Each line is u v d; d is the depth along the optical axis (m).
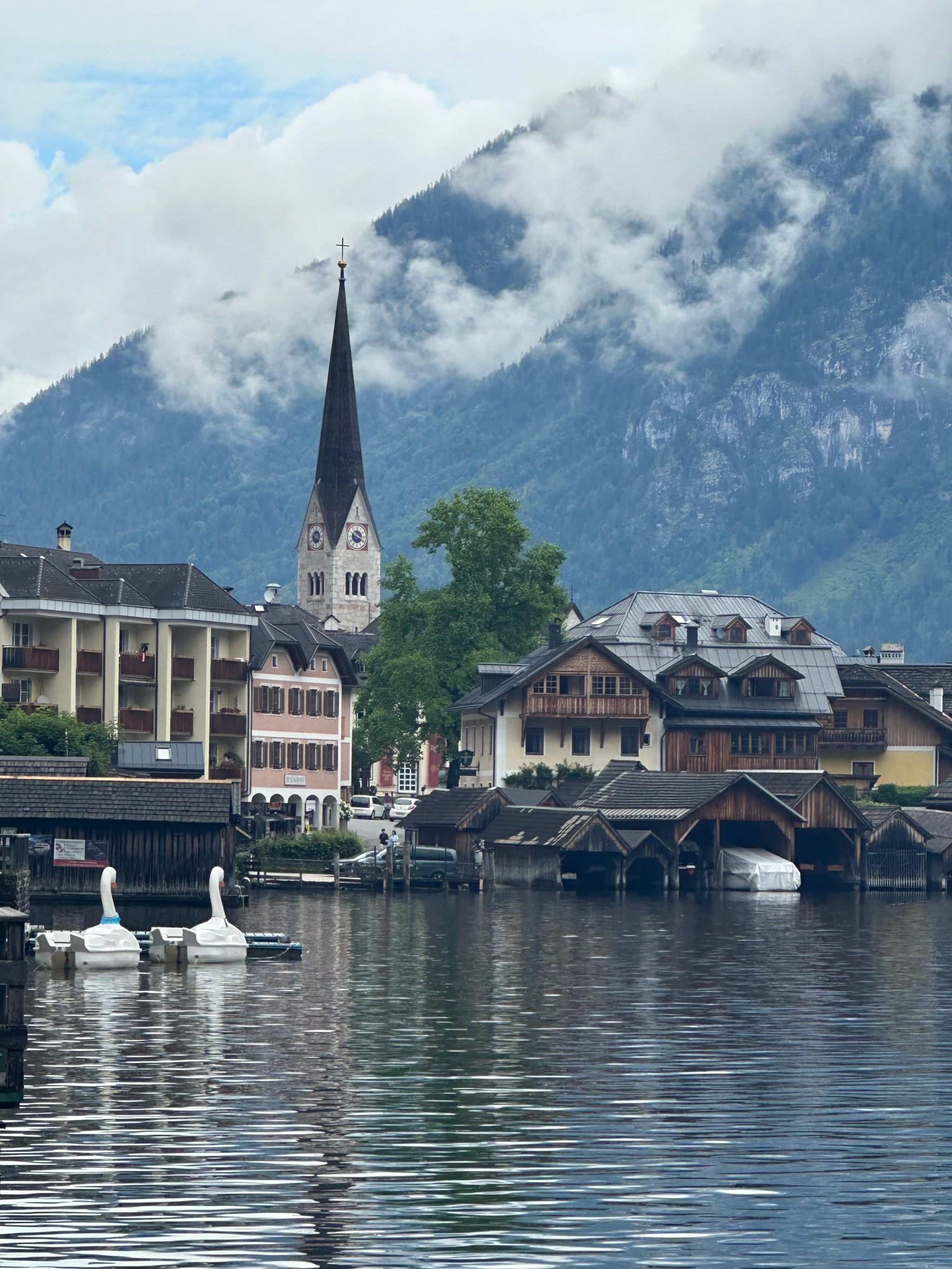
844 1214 34.34
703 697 164.12
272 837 137.75
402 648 167.50
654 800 137.75
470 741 167.38
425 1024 58.09
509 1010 61.84
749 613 192.25
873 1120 42.53
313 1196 35.16
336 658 172.12
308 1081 47.06
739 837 143.00
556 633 167.75
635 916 108.12
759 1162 38.25
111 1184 35.78
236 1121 41.72
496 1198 35.16
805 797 137.25
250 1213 33.91
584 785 150.88
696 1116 42.94
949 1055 52.22
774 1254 31.94
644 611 189.50
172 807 107.19
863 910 116.94
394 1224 33.38
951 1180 36.84
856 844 138.75
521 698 159.88
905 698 169.00
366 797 192.25
